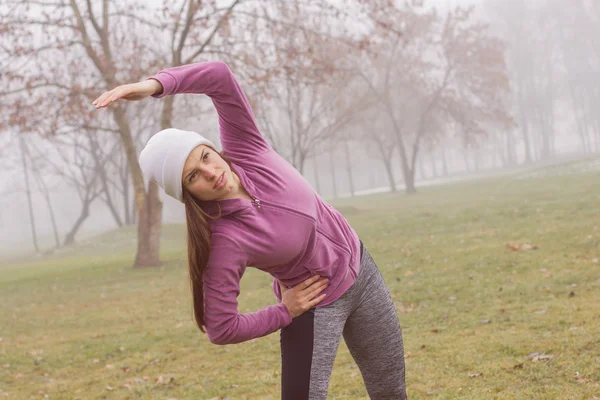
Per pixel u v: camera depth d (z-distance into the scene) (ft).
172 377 21.65
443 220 64.44
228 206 8.41
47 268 83.61
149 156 8.24
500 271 32.19
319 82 67.31
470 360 17.74
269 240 8.55
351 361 20.13
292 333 9.10
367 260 9.74
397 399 10.00
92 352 28.43
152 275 57.72
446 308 26.27
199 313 8.59
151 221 64.23
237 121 8.93
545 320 21.02
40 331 36.70
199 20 60.70
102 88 61.82
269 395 17.66
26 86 57.62
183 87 8.18
